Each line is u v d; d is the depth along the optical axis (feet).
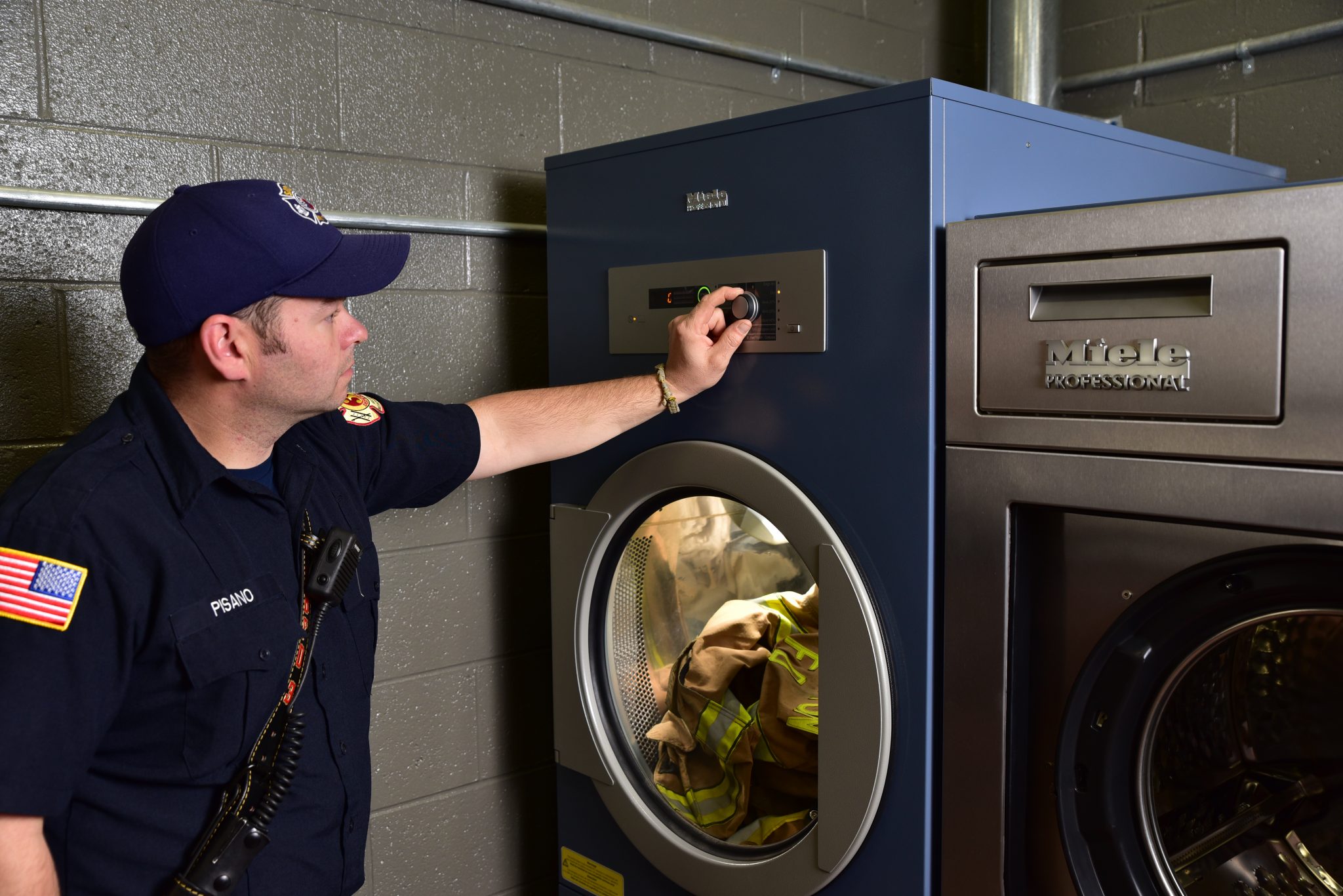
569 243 5.58
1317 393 3.14
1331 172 7.00
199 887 3.50
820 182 4.35
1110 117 8.11
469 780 6.49
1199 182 5.88
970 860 4.13
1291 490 3.20
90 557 3.31
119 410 3.74
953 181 4.08
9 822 3.16
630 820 5.41
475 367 6.35
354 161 5.75
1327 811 3.49
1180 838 3.81
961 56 8.98
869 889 4.47
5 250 4.74
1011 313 3.83
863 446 4.30
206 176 5.26
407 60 5.91
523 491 6.62
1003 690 3.95
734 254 4.74
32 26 4.74
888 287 4.15
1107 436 3.61
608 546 5.44
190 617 3.50
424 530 6.16
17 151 4.74
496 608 6.54
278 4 5.43
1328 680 3.41
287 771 3.71
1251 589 3.36
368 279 3.83
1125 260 3.51
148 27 5.04
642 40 6.94
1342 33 6.81
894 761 4.32
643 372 5.25
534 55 6.43
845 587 4.33
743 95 7.54
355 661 4.20
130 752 3.57
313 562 3.92
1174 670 3.61
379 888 6.14
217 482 3.75
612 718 5.60
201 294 3.47
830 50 7.99
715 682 5.23
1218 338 3.34
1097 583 3.80
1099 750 3.75
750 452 4.75
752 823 5.16
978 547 3.99
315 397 3.83
